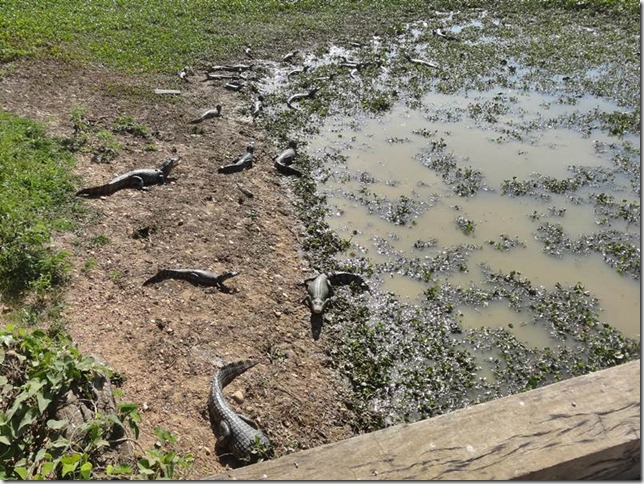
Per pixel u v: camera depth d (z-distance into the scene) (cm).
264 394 675
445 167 1212
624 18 2188
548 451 279
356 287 873
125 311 751
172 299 790
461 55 1859
